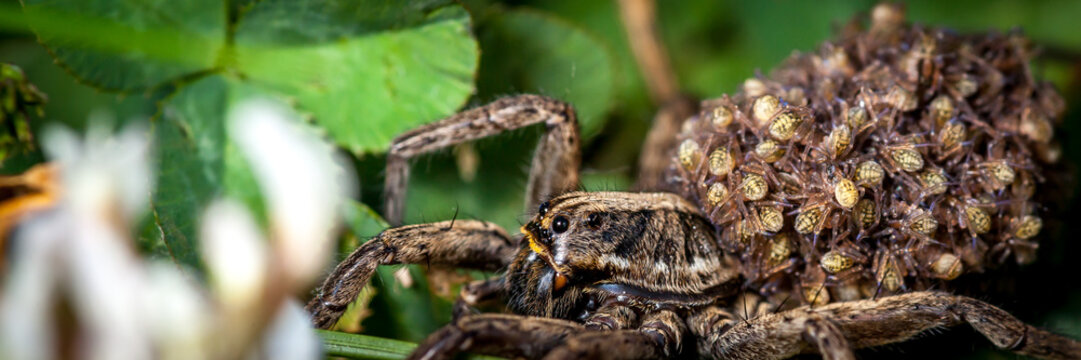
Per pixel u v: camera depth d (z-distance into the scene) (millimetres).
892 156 116
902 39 122
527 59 130
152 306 90
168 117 118
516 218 126
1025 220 118
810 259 117
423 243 116
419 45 121
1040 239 121
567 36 130
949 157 117
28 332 88
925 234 115
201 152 118
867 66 121
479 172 128
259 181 118
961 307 114
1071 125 137
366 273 114
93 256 89
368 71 121
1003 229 118
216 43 120
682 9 142
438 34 121
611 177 132
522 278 117
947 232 116
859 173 115
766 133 117
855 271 116
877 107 116
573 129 124
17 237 105
